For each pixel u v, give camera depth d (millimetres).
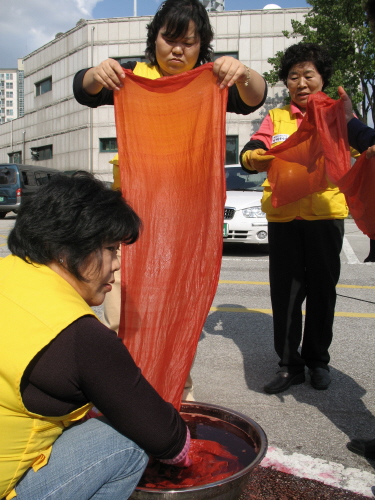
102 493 1428
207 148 2066
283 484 2021
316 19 17391
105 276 1428
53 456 1354
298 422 2568
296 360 2992
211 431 1986
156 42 2244
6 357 1205
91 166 25312
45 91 29438
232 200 7941
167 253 2053
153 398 1367
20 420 1247
